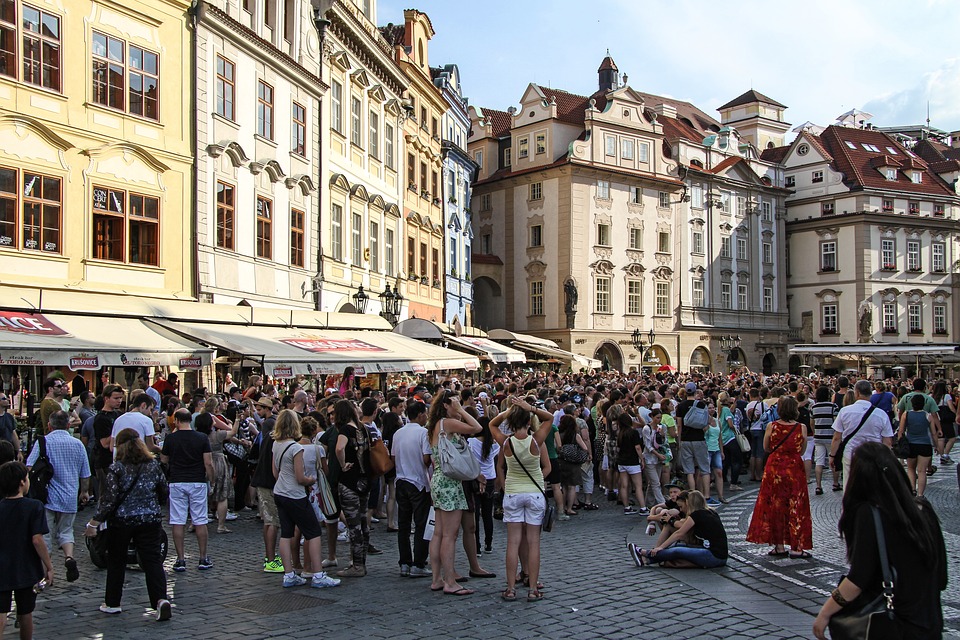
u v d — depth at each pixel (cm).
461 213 5750
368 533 1184
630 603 973
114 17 2247
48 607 953
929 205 8194
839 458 1841
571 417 1698
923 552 491
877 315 7856
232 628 862
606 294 6372
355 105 3697
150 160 2336
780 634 848
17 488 780
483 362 4509
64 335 1689
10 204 1955
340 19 3450
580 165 6191
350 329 2828
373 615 916
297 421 1073
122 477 904
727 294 7319
